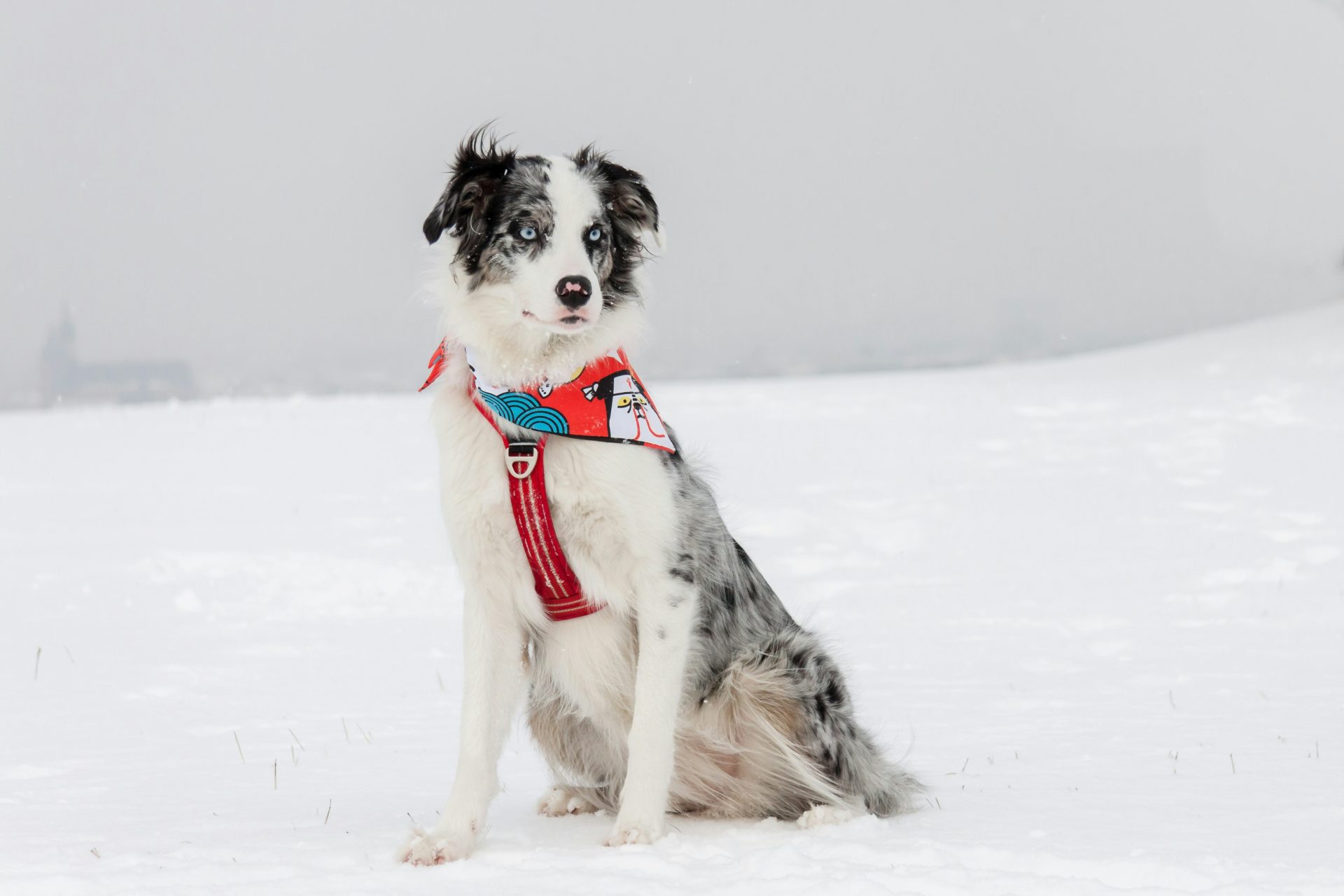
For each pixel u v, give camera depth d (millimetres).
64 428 26750
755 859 3945
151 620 10359
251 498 16984
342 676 8359
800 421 23203
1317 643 8297
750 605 5160
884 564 12211
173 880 3865
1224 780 5016
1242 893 3449
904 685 7570
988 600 10391
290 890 3738
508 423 4617
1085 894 3467
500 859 4148
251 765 5938
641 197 5066
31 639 9641
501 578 4742
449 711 7258
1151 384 27797
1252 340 34750
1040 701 6980
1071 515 14125
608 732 5094
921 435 20906
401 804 5141
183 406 32438
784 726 4945
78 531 14688
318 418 27078
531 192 4809
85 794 5332
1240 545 12195
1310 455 17141
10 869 4043
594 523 4617
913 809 4922
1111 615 9594
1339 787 4805
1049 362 36812
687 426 22906
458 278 4883
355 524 14719
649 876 3865
